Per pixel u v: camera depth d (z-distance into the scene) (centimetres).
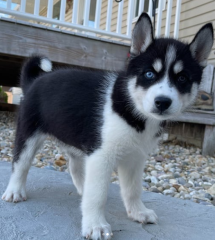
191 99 38
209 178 66
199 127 97
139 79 35
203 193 56
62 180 53
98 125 35
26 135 43
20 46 77
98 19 90
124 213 41
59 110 39
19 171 43
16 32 76
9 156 73
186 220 41
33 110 43
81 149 38
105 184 34
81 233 34
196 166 76
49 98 41
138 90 35
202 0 110
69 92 39
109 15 91
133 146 35
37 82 45
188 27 116
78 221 37
